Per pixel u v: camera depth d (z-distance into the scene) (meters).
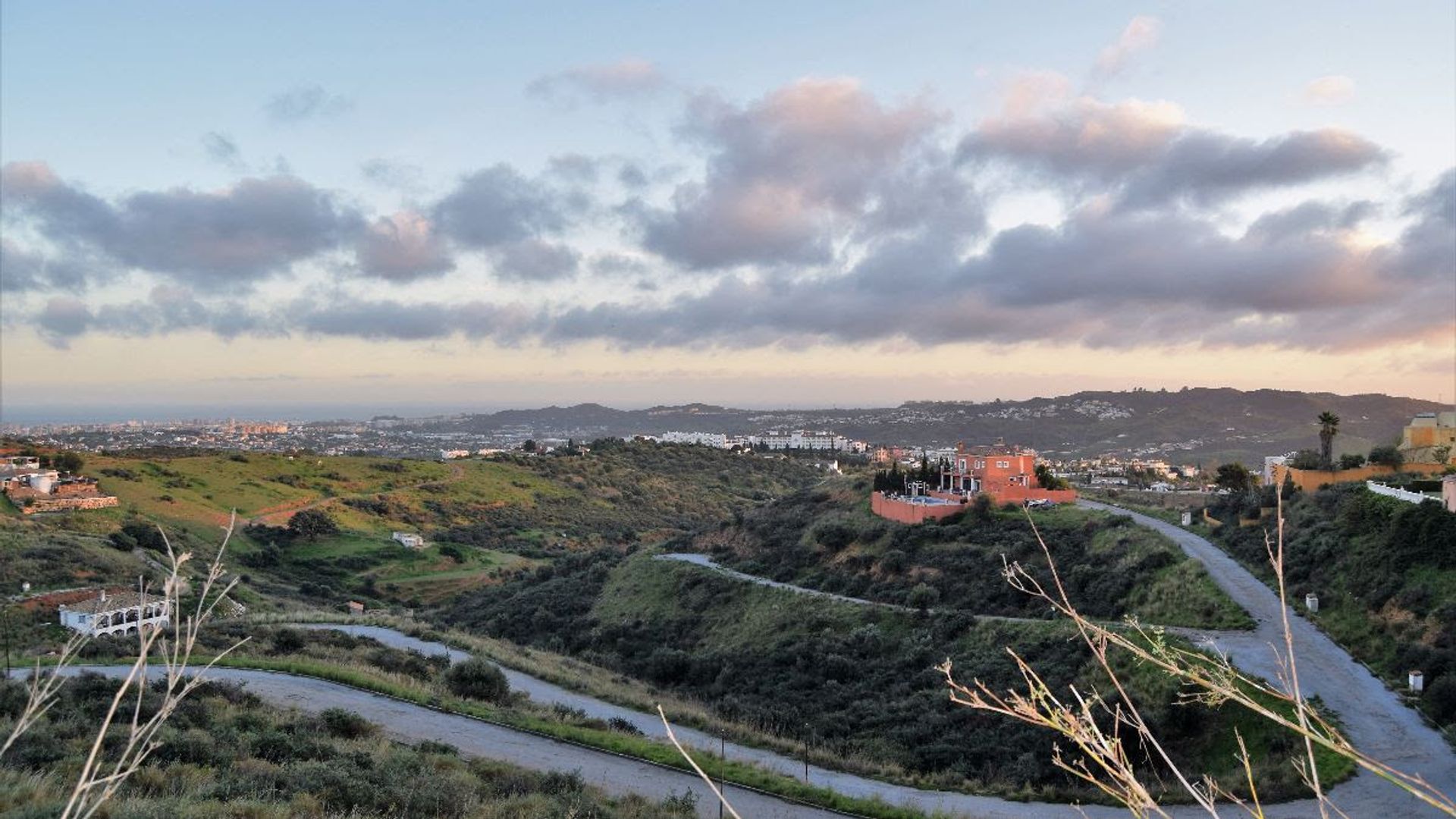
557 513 139.12
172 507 102.44
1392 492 41.34
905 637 47.69
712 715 39.94
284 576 90.00
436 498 135.75
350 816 15.52
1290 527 46.31
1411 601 32.00
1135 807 2.84
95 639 37.41
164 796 14.70
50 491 95.38
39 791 13.00
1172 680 29.45
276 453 156.38
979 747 31.73
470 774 21.44
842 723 37.97
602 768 26.16
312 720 25.14
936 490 78.56
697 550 83.44
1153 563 46.75
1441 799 2.25
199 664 34.03
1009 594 50.09
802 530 77.56
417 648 49.19
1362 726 25.20
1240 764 25.25
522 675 44.84
